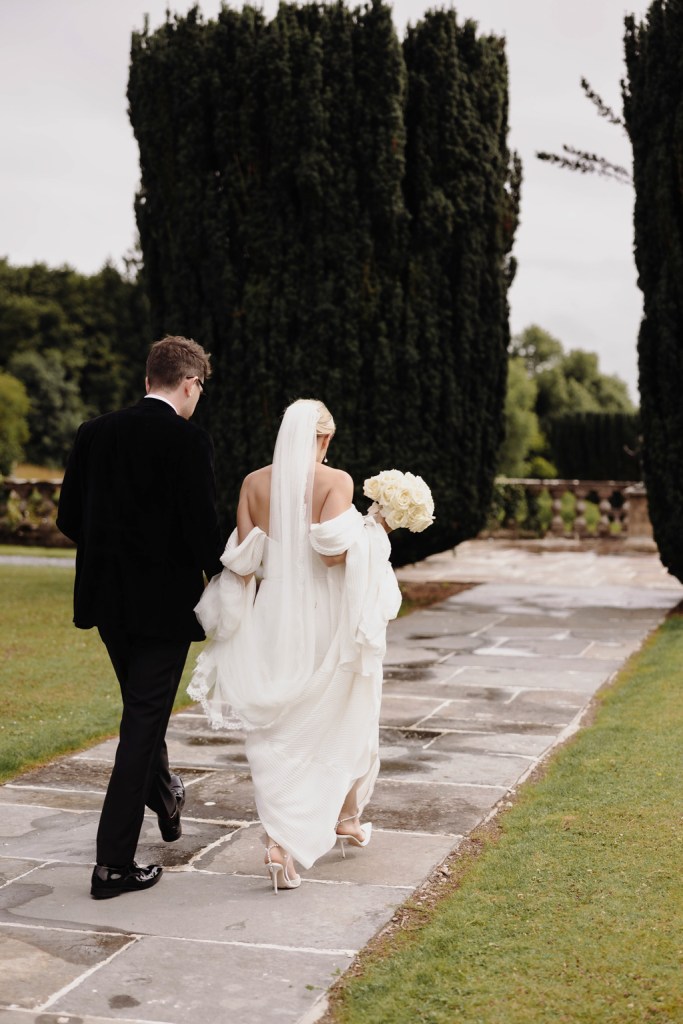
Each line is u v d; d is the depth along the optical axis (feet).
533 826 13.24
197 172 34.06
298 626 11.57
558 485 62.80
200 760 16.93
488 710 20.38
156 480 11.44
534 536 63.41
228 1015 8.63
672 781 14.64
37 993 8.98
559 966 9.26
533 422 112.06
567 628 30.48
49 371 151.02
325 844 11.34
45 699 20.77
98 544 11.55
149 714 11.46
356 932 10.27
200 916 10.67
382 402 33.37
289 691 11.41
